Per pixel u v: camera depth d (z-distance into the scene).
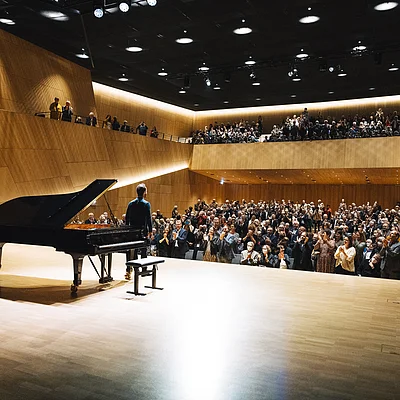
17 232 6.12
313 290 6.61
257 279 7.34
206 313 5.16
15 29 13.16
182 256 10.62
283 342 4.24
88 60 16.02
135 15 11.82
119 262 8.71
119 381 3.31
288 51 14.76
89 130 15.66
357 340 4.36
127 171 17.80
